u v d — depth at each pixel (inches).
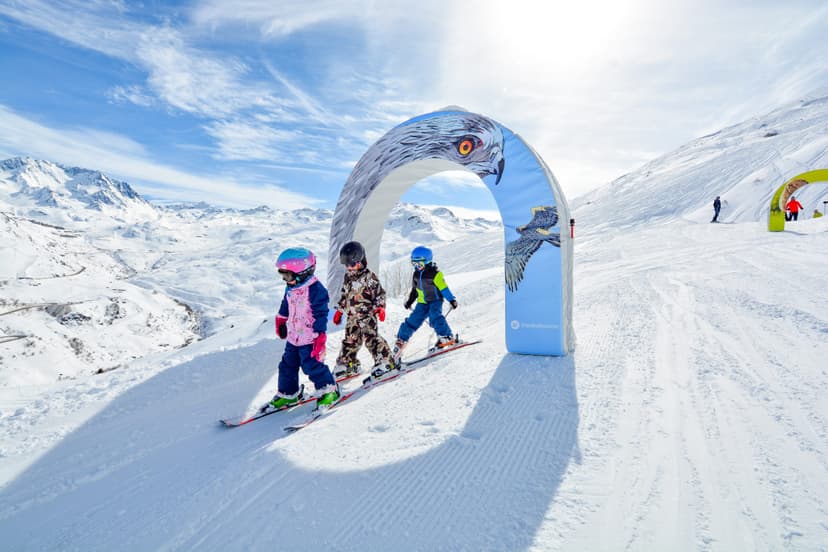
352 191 272.1
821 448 94.0
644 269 394.6
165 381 175.9
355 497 92.2
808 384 127.1
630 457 97.9
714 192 1275.8
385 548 76.0
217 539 83.0
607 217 1321.4
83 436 134.9
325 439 121.1
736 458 93.2
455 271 1197.1
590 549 70.7
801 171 1196.5
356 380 185.3
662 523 75.3
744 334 181.0
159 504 97.3
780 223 636.1
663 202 1330.0
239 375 189.2
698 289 281.7
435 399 144.9
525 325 186.2
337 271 287.1
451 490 92.0
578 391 139.6
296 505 91.2
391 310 330.6
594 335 204.5
